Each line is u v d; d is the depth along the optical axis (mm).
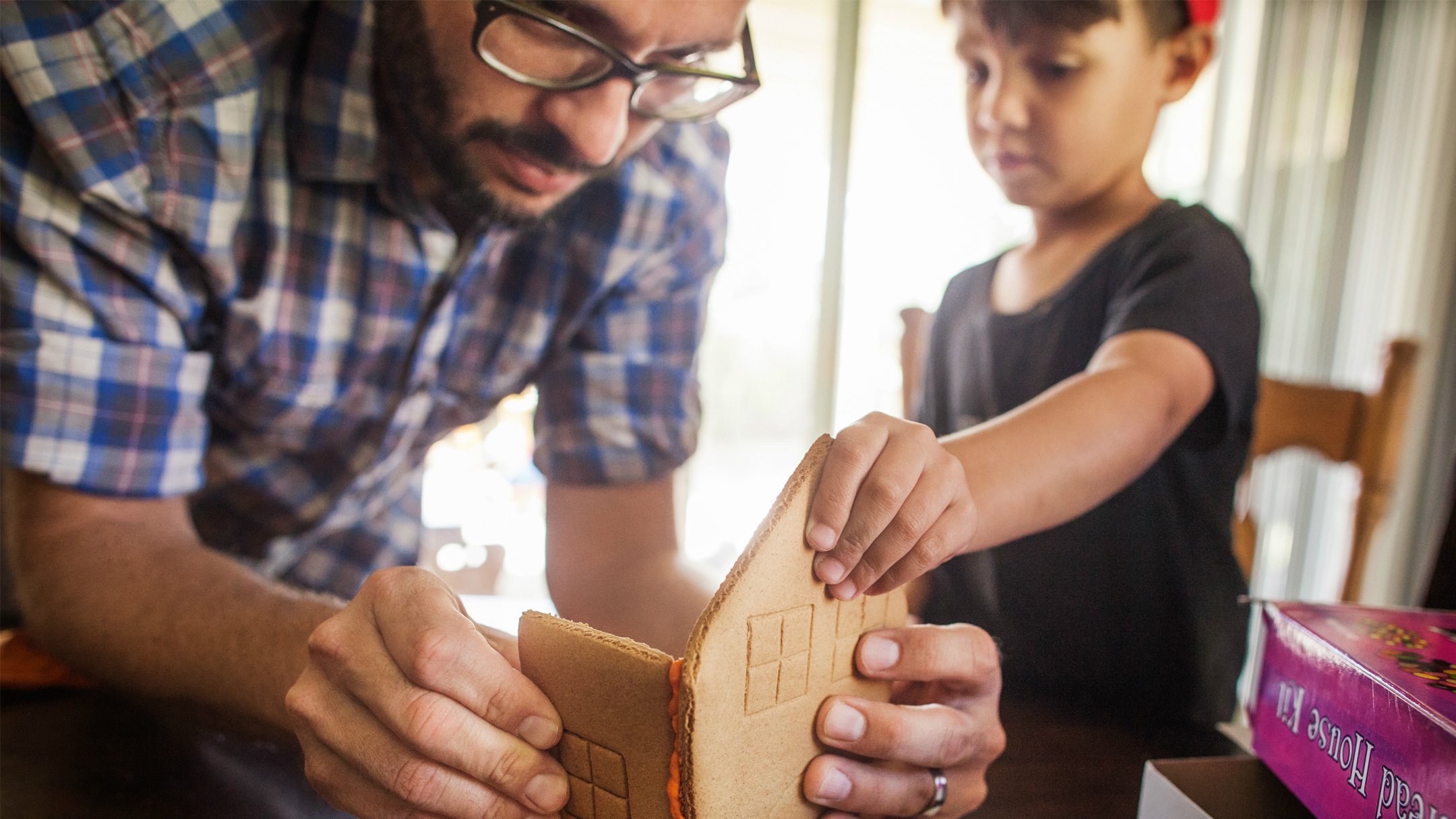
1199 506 864
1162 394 678
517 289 925
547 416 996
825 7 2096
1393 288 2191
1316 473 2242
